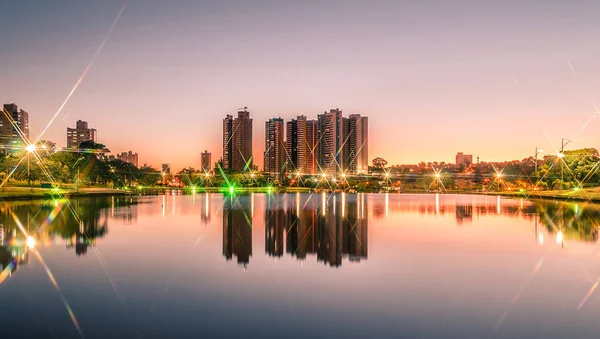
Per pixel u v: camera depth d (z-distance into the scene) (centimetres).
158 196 8369
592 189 7400
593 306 966
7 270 1323
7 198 5469
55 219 2961
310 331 814
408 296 1046
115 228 2459
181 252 1658
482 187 15112
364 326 841
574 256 1570
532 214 3619
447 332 811
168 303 988
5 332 809
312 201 6400
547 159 10031
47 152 8750
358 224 2789
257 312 924
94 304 978
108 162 11562
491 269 1349
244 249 1739
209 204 5288
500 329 826
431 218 3256
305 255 1602
